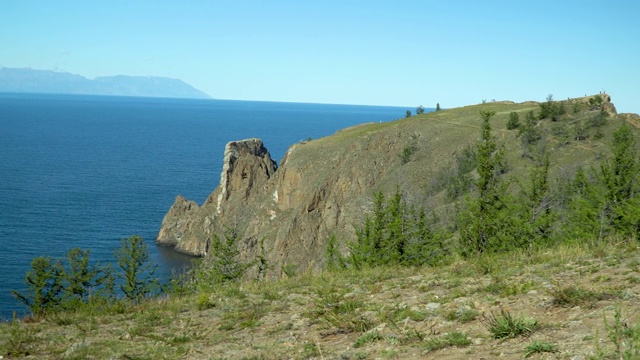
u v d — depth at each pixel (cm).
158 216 13138
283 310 1360
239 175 13200
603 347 674
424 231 3781
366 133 12525
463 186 7694
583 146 8375
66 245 9719
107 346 1130
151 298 1791
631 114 9500
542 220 3519
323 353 907
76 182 16612
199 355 1015
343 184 10594
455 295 1202
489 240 3434
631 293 936
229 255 4266
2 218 11344
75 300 3425
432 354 790
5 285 7388
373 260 3712
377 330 977
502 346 763
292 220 10456
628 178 3350
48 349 1134
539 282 1206
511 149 8975
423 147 10725
